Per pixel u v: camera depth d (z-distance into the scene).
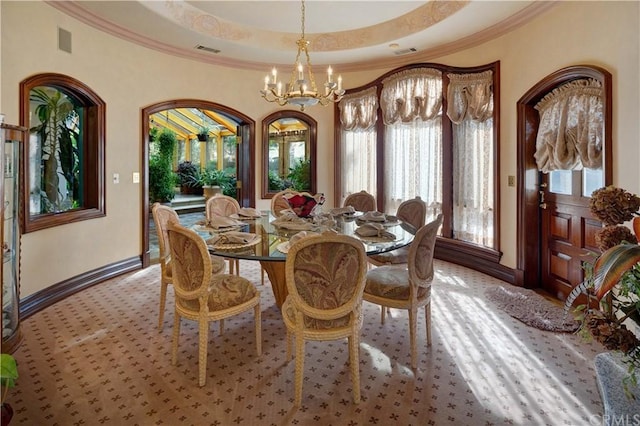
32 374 2.35
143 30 4.27
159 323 3.01
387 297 2.56
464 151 4.81
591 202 1.60
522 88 3.87
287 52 5.08
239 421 1.95
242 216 3.76
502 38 4.14
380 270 2.85
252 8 4.19
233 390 2.21
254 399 2.13
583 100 3.20
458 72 4.66
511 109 4.05
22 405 2.05
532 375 2.36
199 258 2.27
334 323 2.11
